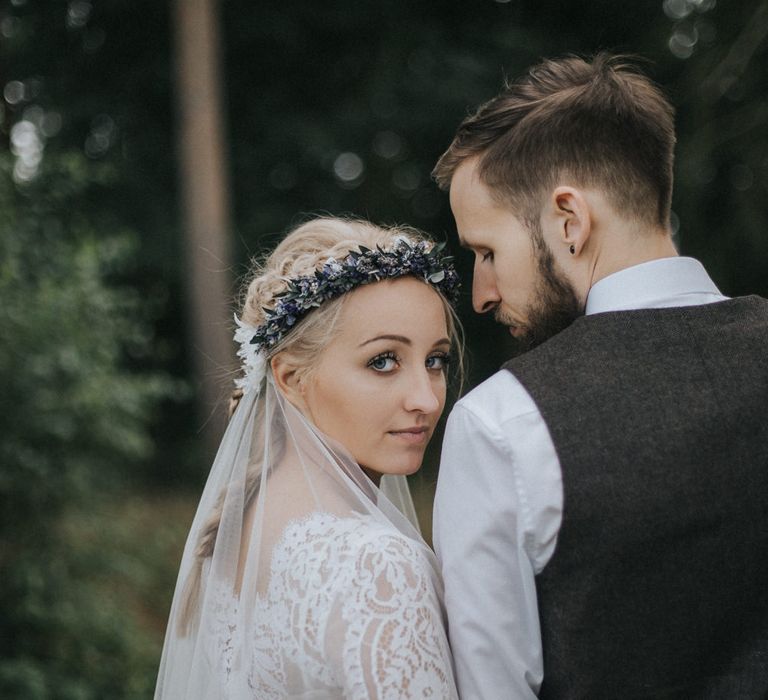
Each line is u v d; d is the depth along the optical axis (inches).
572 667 51.9
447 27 426.6
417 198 445.7
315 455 62.1
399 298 62.5
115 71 412.5
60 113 403.5
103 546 204.2
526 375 53.1
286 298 63.7
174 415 418.9
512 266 57.9
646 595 51.1
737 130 281.6
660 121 56.9
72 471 184.1
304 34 414.6
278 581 57.2
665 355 52.7
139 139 411.2
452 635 54.1
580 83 57.8
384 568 53.7
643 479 50.1
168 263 395.5
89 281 187.6
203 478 318.7
